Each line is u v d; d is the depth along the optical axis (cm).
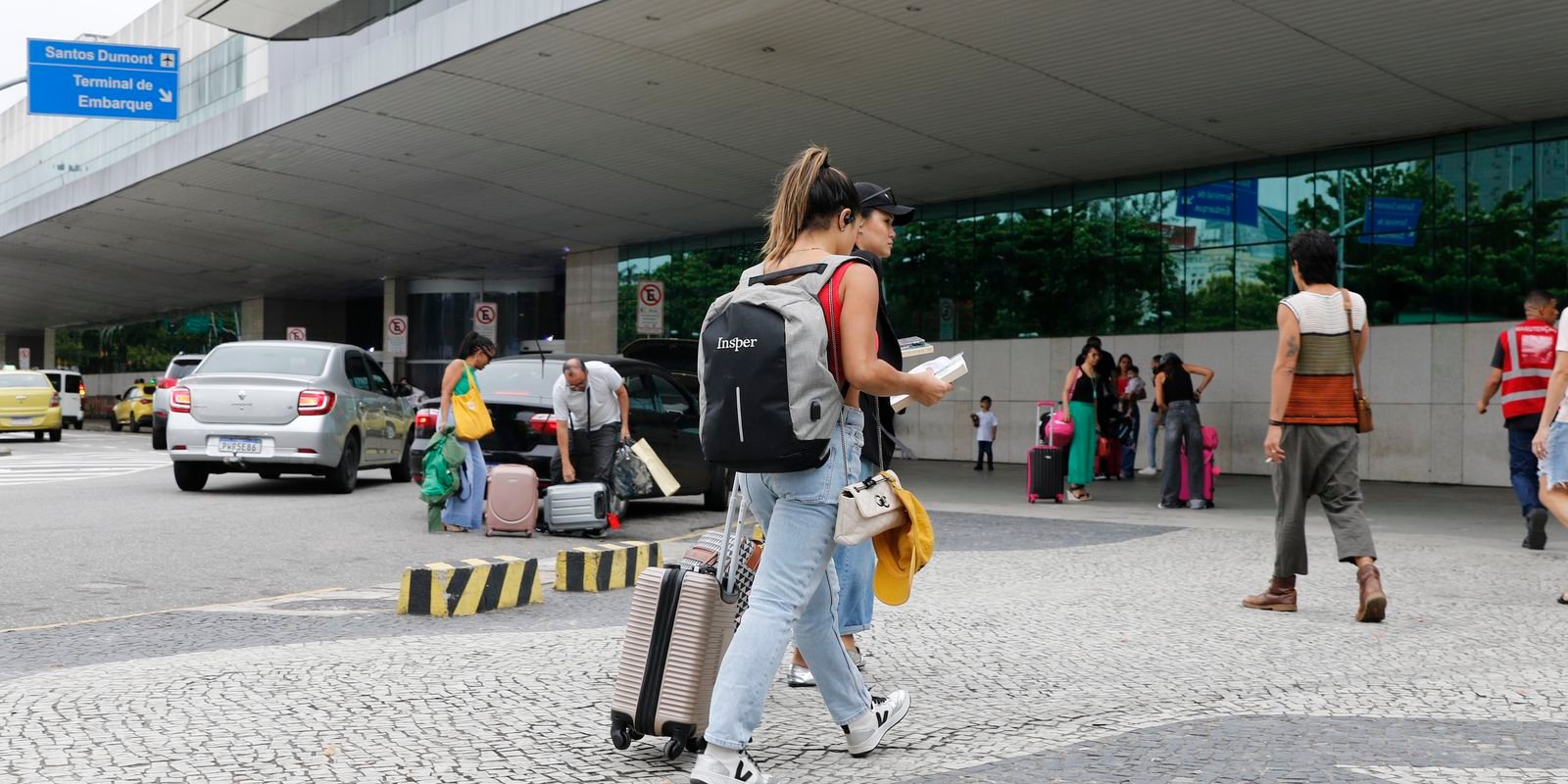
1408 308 2020
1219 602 768
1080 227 2450
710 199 2742
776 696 515
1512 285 1919
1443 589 824
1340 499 709
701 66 1759
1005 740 438
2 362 7700
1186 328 2298
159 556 1006
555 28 1620
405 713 466
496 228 3209
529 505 1176
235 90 2959
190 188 2827
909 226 2723
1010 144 2139
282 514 1335
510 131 2206
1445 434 1972
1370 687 523
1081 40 1569
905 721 467
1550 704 490
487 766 399
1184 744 427
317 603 783
